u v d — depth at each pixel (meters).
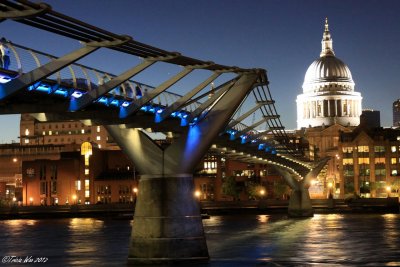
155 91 52.12
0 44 39.09
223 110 57.06
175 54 46.88
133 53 44.22
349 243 91.00
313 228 122.31
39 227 138.25
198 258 56.81
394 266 65.62
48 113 47.66
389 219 151.88
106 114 51.41
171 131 58.28
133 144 56.62
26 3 31.23
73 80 46.31
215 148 87.94
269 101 78.56
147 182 57.12
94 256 77.88
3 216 178.38
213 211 188.88
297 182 167.25
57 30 36.31
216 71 55.88
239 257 73.12
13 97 43.84
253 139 89.88
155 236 56.41
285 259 71.56
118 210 183.88
